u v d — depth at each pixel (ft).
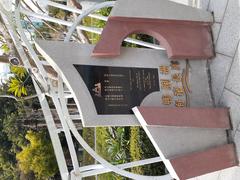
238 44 18.10
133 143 30.58
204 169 17.76
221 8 19.48
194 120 17.76
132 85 18.25
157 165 28.09
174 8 19.34
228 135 18.53
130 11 18.52
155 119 17.21
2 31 19.40
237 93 18.03
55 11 26.84
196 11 19.76
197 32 19.75
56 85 20.30
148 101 18.35
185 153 17.74
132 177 18.22
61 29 25.29
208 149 17.99
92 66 17.72
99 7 19.33
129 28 18.60
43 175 53.47
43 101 17.89
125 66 18.31
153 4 18.97
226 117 18.40
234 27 18.45
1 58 21.49
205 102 19.43
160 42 19.45
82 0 33.14
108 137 36.88
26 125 52.95
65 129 17.65
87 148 17.97
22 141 57.82
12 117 57.57
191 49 19.30
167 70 19.04
